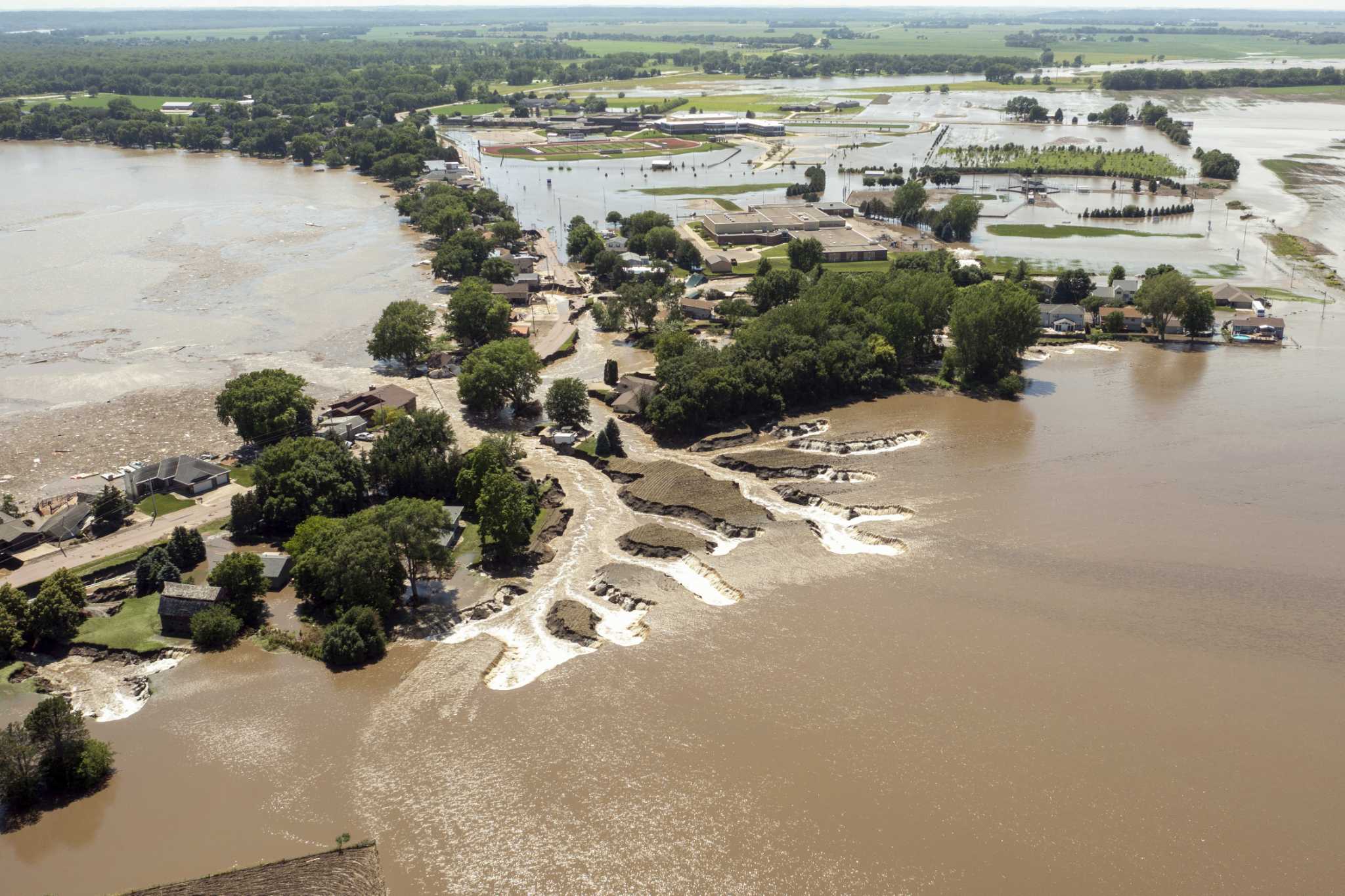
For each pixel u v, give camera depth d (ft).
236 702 401.08
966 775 353.31
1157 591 465.06
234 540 519.60
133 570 495.82
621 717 385.91
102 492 551.59
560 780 354.74
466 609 462.60
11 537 506.07
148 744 378.73
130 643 438.81
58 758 357.20
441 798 348.59
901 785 349.41
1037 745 367.04
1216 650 422.00
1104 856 319.47
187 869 319.88
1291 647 423.64
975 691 397.19
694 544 510.99
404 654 430.61
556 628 444.96
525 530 509.35
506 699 398.42
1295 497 554.87
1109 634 433.48
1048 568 486.38
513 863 321.73
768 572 486.38
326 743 375.86
